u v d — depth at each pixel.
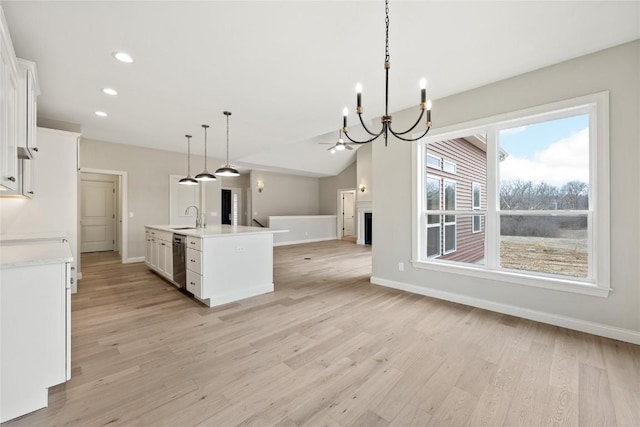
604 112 2.42
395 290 3.89
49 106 3.71
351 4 1.89
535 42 2.32
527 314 2.87
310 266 5.66
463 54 2.50
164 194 6.36
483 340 2.41
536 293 2.82
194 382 1.84
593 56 2.48
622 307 2.38
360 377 1.89
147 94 3.35
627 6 1.89
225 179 10.15
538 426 1.46
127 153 5.86
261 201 10.10
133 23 2.08
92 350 2.24
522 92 2.86
